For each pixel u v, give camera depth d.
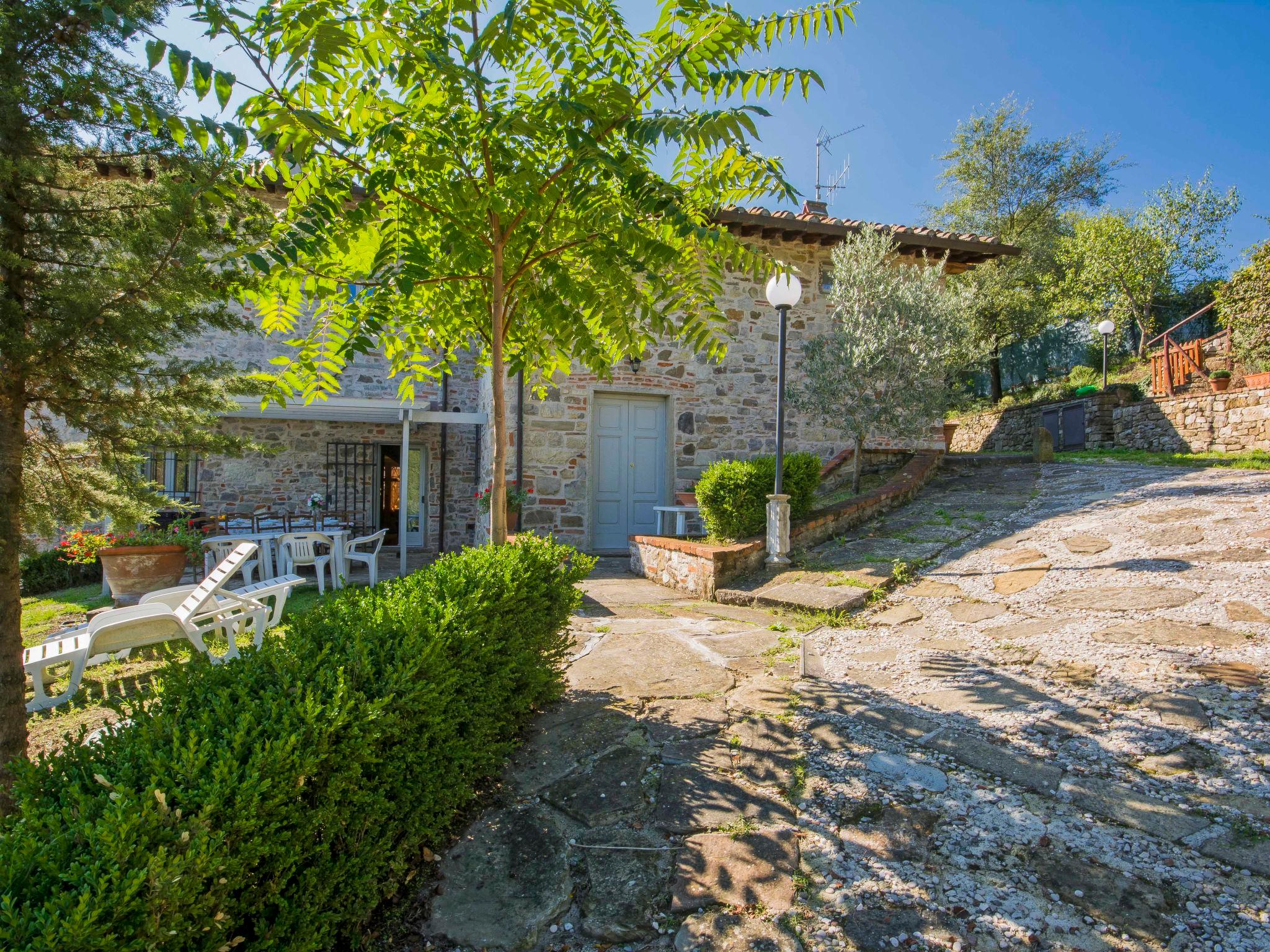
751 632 4.57
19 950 0.95
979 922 1.72
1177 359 12.28
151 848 1.19
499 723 2.58
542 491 8.62
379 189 2.66
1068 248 18.14
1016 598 4.46
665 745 2.82
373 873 1.71
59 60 2.08
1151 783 2.25
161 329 2.31
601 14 2.69
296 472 10.38
